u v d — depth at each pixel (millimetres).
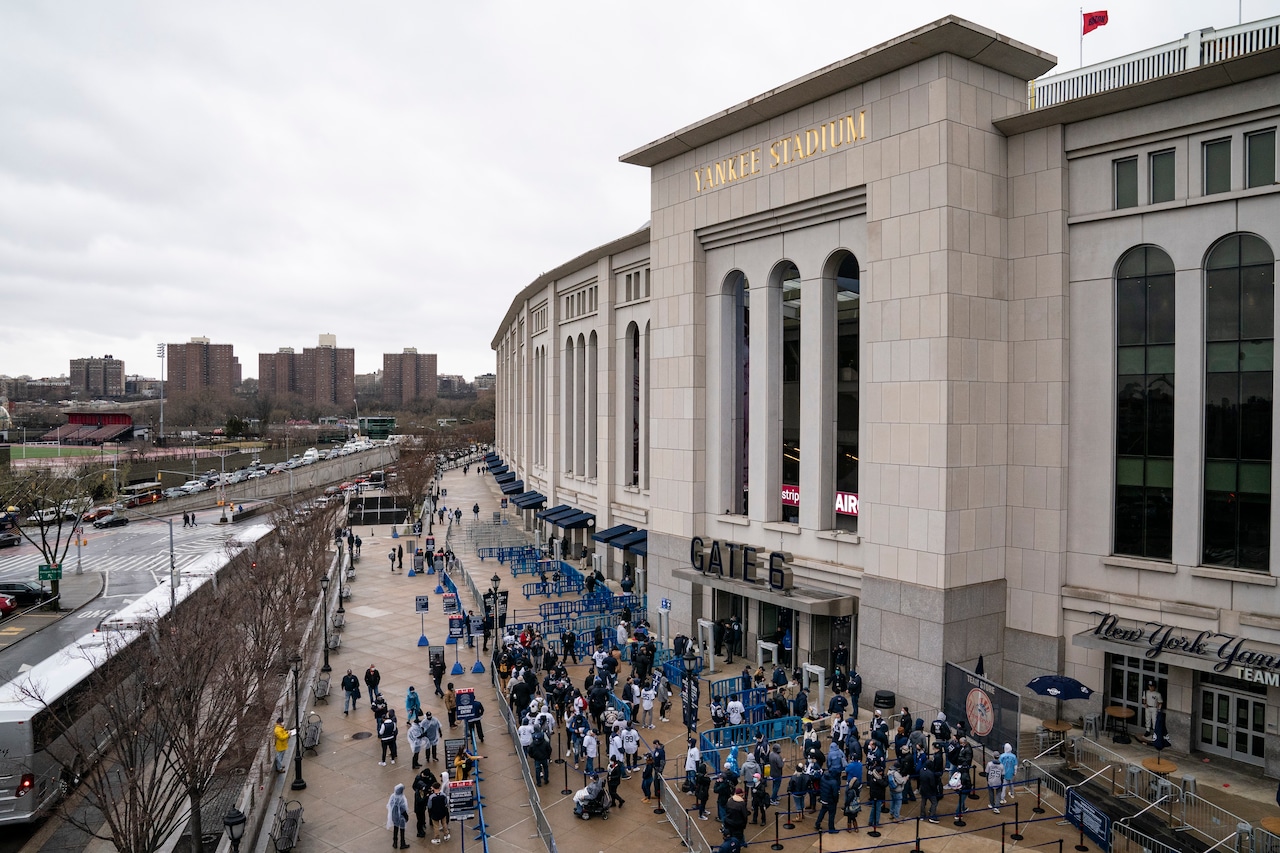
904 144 26922
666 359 37969
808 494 31438
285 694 28594
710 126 33906
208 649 21781
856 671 28625
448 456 161875
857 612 29234
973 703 22531
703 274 36531
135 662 21875
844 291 31141
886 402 27516
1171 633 23500
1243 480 22812
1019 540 27078
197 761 18000
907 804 20781
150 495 93625
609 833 19688
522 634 33406
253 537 59625
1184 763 22469
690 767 21203
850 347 30922
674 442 37375
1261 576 22047
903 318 26938
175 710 18766
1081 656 25609
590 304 54438
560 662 32594
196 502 96250
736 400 36219
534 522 69000
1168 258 24312
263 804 21141
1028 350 26906
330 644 35906
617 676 31344
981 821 19641
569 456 59844
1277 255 22016
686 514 36625
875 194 27969
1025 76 27703
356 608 44812
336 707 29156
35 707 21156
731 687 28906
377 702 25203
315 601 43156
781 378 33781
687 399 36594
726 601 35281
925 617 26000
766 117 32344
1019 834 18891
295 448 176125
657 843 19188
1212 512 23469
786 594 29984
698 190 36031
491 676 32281
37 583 50844
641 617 40094
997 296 27094
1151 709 23609
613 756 22031
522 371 86062
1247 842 17484
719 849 17562
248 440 183250
